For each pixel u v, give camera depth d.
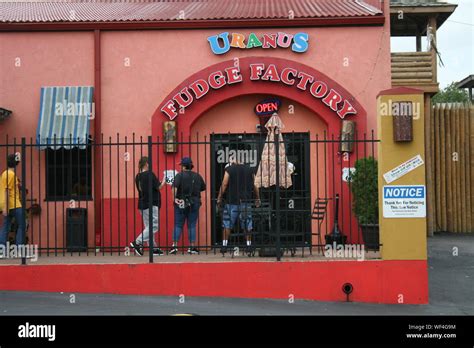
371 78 12.87
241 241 10.91
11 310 8.58
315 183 12.93
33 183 12.78
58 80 12.94
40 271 9.84
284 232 10.25
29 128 12.87
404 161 9.72
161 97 12.92
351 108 12.62
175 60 12.94
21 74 12.91
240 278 9.73
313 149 12.99
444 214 17.31
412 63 16.02
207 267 9.77
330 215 12.61
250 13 13.35
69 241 12.30
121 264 9.80
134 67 12.94
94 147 12.67
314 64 12.92
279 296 9.69
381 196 9.77
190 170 11.26
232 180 10.66
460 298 9.93
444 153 17.36
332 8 13.64
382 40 12.91
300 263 9.71
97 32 12.89
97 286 9.80
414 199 9.71
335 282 9.67
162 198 12.58
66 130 12.52
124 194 12.75
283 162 11.13
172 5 14.46
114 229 12.64
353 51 12.91
